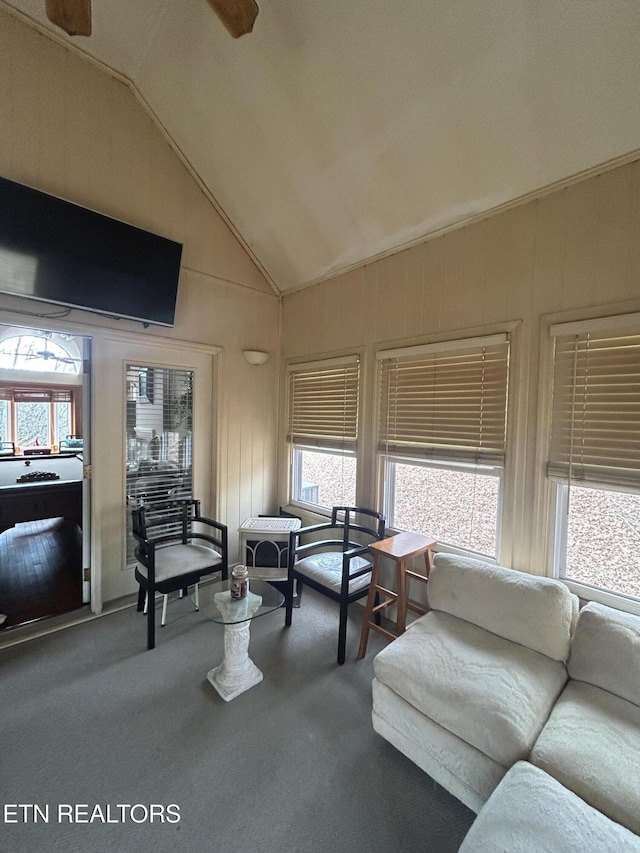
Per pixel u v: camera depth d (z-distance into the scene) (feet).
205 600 7.06
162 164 9.11
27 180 7.19
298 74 6.72
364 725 5.68
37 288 7.13
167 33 7.23
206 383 10.48
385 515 9.14
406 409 8.50
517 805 3.28
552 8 4.71
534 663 4.97
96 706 5.93
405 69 5.94
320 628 8.30
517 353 6.75
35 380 22.16
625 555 5.95
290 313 11.50
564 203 6.19
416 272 8.26
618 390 5.71
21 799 4.51
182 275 9.62
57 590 9.57
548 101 5.48
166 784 4.72
